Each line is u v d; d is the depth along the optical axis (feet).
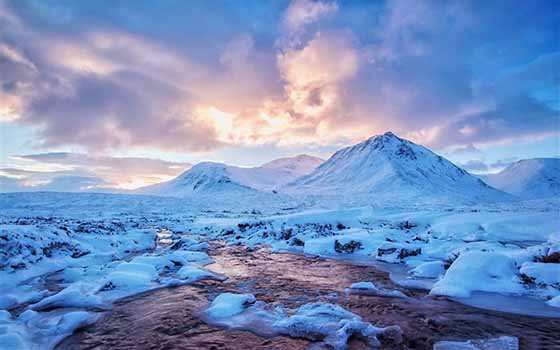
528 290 32.40
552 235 56.95
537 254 38.09
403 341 21.80
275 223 89.51
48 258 44.19
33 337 22.47
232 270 45.55
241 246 70.79
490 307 28.84
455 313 27.32
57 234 50.24
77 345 21.33
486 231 72.18
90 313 27.27
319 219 92.53
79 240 56.34
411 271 43.93
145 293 33.65
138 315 26.94
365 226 89.71
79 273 39.73
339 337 21.98
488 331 23.49
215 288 35.86
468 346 21.02
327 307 27.35
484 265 36.45
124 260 52.80
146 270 41.45
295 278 40.68
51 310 28.09
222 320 25.79
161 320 25.76
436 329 23.86
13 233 42.04
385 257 53.31
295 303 30.45
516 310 28.02
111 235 68.90
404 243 57.21
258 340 22.07
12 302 29.48
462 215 91.20
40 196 215.72
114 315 26.94
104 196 236.02
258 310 28.17
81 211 169.99
